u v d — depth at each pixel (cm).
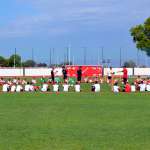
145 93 5562
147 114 3188
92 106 3803
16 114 3206
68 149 1919
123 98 4719
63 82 7062
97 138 2186
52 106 3812
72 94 5381
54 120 2859
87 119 2906
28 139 2156
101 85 7206
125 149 1917
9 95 5219
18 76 10325
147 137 2219
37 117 3025
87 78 8525
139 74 10812
